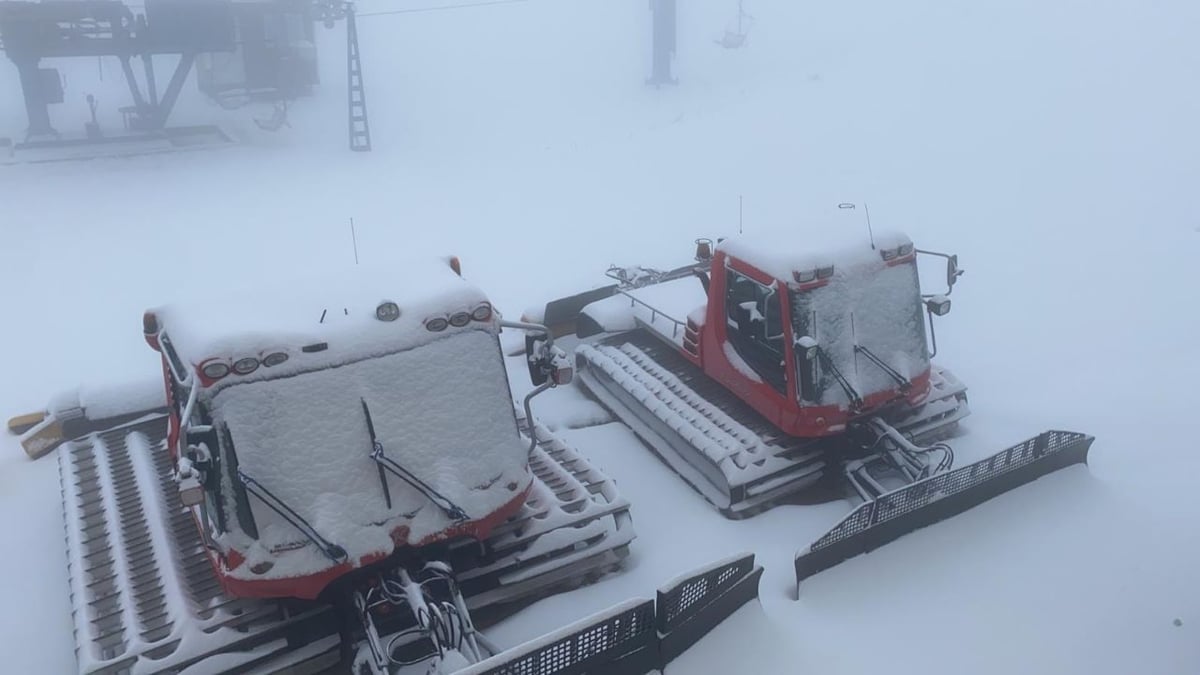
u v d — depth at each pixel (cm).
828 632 703
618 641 636
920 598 738
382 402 653
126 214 2080
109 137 2920
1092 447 940
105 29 2906
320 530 624
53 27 2798
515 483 695
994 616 718
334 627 686
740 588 705
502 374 705
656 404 951
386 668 616
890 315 851
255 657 649
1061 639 695
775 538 816
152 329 750
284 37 3219
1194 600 728
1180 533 803
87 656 630
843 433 862
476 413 686
